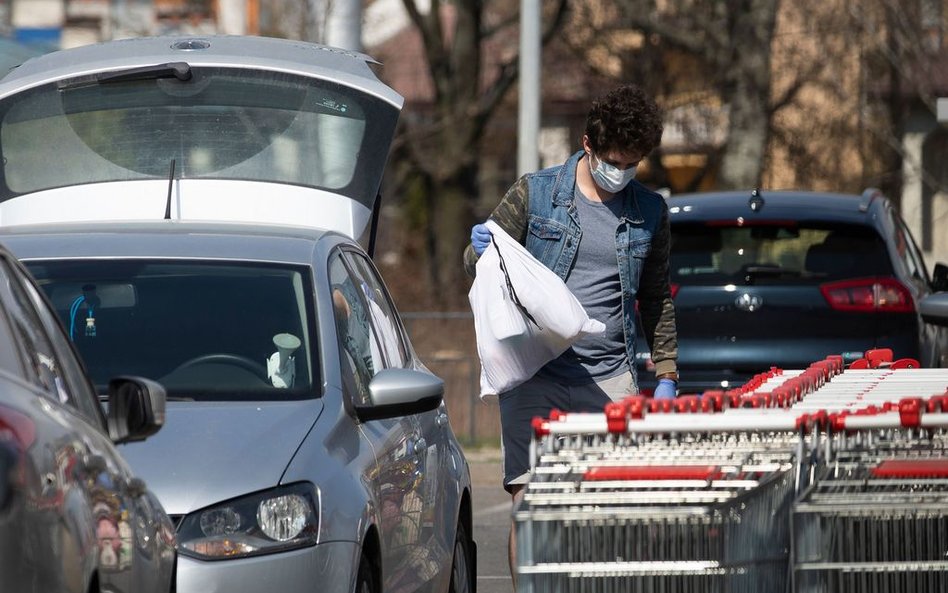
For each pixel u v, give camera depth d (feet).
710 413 36.88
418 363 63.67
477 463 125.18
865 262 80.64
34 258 53.88
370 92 74.02
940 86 237.86
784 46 252.83
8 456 27.22
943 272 94.02
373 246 75.66
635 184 51.70
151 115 73.20
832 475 36.06
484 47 310.24
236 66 73.77
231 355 49.93
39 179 72.33
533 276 49.21
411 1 267.59
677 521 33.63
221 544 41.98
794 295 79.56
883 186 254.88
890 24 237.86
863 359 54.65
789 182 256.93
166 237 55.31
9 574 26.86
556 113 280.92
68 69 73.56
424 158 260.62
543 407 51.08
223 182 70.85
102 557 31.40
